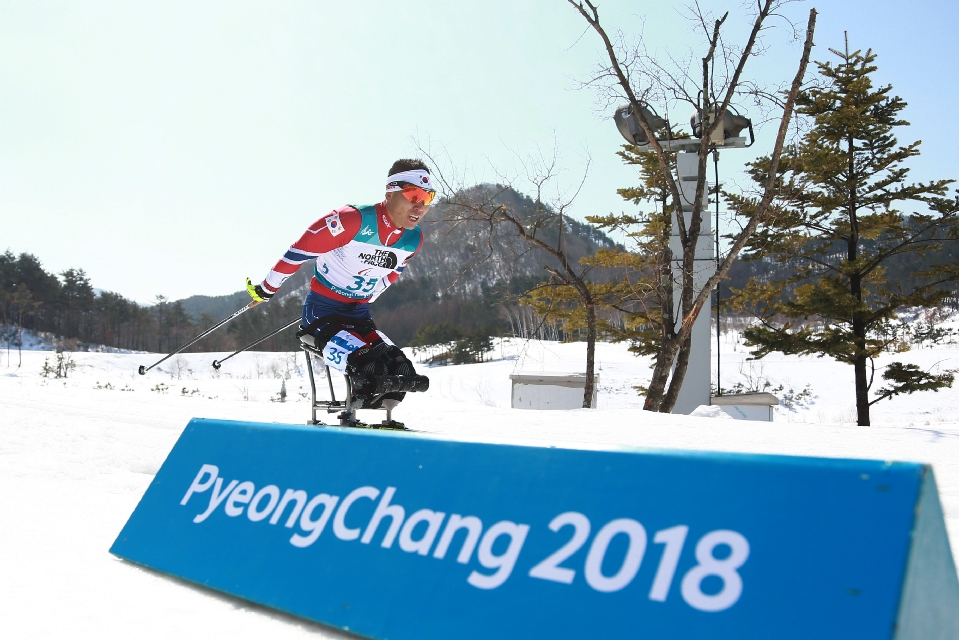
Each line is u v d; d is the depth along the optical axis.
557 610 1.59
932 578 1.37
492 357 57.75
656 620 1.48
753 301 20.55
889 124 18.61
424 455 2.04
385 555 1.92
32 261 94.25
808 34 11.27
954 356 34.78
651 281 14.52
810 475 1.45
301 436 2.37
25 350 76.88
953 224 18.86
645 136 14.20
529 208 14.38
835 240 19.84
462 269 14.21
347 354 4.19
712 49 12.31
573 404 16.97
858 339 19.05
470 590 1.73
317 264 4.46
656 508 1.59
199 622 1.93
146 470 4.83
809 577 1.36
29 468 4.59
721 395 16.66
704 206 15.06
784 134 11.59
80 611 2.01
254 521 2.28
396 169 4.32
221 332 99.25
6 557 2.58
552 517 1.72
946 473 4.66
